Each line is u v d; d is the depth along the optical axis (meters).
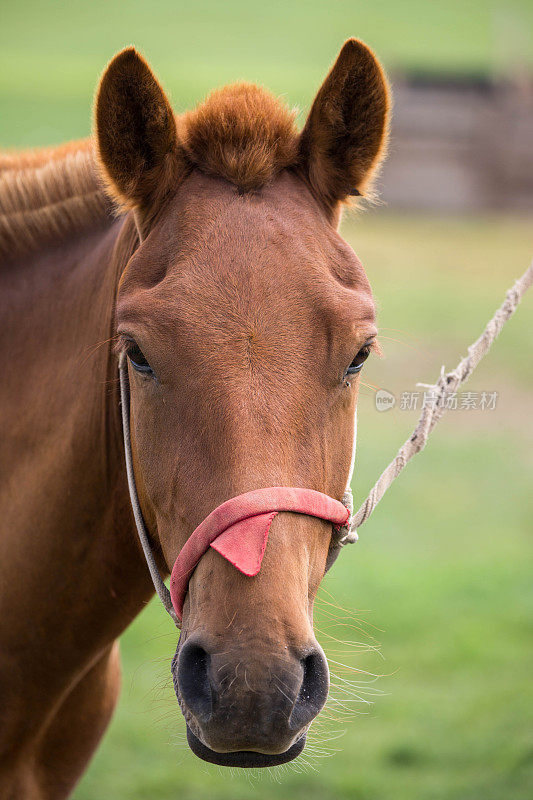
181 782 4.95
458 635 6.43
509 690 5.81
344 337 2.25
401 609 6.75
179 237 2.33
